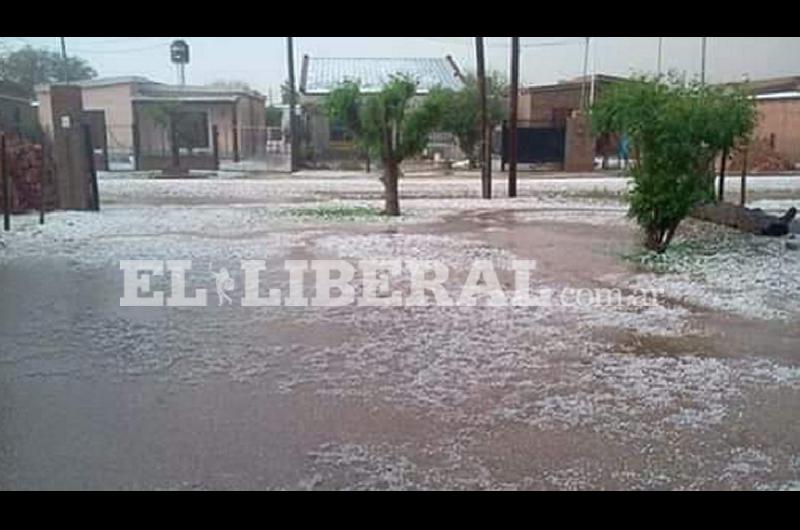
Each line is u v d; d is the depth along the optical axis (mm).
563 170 26547
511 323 5891
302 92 30922
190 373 4723
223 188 19625
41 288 7172
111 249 9422
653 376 4641
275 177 23938
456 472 3396
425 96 13930
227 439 3740
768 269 8031
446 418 3984
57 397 4316
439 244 9875
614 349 5199
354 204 15406
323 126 29906
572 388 4430
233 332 5664
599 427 3871
